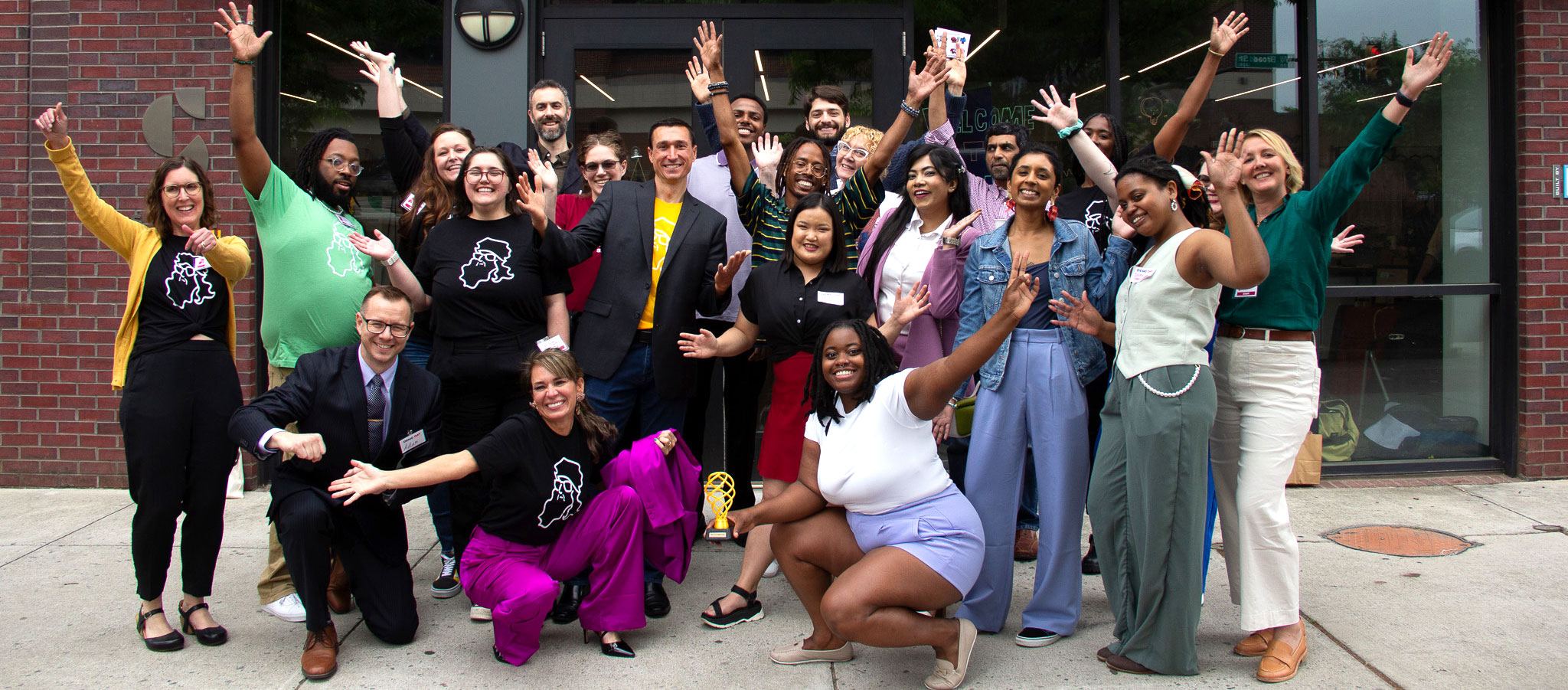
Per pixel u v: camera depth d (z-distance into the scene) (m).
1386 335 5.56
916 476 3.01
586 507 3.28
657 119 5.33
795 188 4.04
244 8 5.16
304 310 3.58
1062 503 3.31
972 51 5.51
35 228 5.17
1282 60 5.54
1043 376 3.32
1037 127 5.55
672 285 3.77
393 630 3.31
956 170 3.65
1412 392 5.58
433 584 3.95
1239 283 2.78
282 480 3.21
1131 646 3.11
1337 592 3.80
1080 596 3.39
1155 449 2.98
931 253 3.71
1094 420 3.98
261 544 4.40
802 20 5.30
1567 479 5.39
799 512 3.16
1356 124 5.55
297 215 3.60
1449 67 5.53
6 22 5.13
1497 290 5.49
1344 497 5.12
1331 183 3.04
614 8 5.27
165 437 3.23
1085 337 3.37
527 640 3.18
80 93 5.15
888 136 3.89
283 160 5.36
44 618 3.56
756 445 5.48
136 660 3.23
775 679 3.11
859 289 3.59
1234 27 3.95
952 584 2.94
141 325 3.31
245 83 3.43
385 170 5.38
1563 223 5.35
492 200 3.54
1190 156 5.55
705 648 3.35
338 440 3.22
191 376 3.28
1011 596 3.43
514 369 3.55
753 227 4.07
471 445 3.59
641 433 3.98
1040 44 5.54
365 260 3.74
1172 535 3.01
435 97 5.33
